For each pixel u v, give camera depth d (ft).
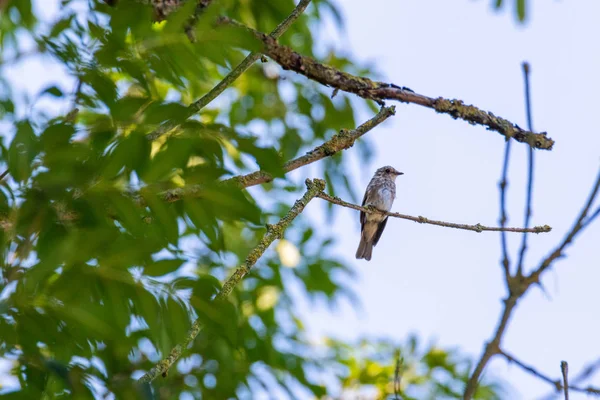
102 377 16.29
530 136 21.40
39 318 15.26
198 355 29.96
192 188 18.29
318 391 34.19
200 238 19.47
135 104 17.69
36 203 16.25
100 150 17.44
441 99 22.68
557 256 19.42
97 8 18.95
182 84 18.01
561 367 19.07
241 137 18.40
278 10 28.84
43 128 17.15
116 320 15.84
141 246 16.12
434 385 38.04
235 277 22.29
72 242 15.49
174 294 16.62
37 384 15.97
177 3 18.13
